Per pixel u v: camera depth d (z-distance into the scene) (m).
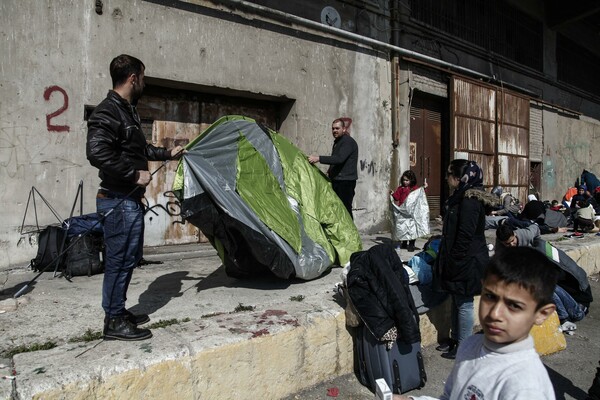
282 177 4.57
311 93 6.93
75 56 4.83
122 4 5.10
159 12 5.36
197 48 5.67
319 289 3.96
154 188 5.80
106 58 5.02
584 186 12.96
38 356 2.43
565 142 14.29
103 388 2.27
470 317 3.65
